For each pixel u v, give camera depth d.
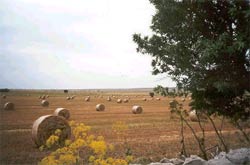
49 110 40.06
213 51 8.09
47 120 18.27
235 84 8.83
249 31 8.02
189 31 9.22
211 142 16.89
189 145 16.45
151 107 46.56
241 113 10.61
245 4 8.23
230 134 18.69
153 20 9.84
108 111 40.00
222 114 10.71
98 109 40.84
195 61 9.22
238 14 8.27
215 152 13.61
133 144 16.61
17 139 19.14
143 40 10.43
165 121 28.06
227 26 8.96
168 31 9.48
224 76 8.81
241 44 7.80
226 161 8.72
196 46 8.57
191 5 9.03
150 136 19.62
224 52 8.27
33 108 43.31
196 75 9.11
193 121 26.77
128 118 31.16
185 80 9.66
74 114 35.62
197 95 10.50
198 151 14.86
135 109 37.12
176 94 11.12
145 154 14.17
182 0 9.04
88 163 9.98
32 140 18.09
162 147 15.88
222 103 10.50
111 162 7.36
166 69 9.99
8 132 22.08
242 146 14.58
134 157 13.31
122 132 20.55
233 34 8.70
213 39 8.66
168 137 19.19
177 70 9.73
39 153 14.73
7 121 28.50
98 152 7.45
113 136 19.52
